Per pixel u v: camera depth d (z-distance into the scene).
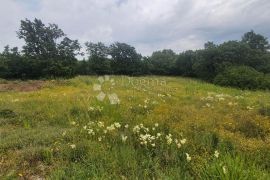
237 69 37.09
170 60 57.81
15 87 20.92
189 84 26.52
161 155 5.56
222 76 37.12
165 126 7.29
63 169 5.05
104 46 49.41
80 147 5.89
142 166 5.15
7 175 4.82
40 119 9.00
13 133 7.28
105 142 6.29
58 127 7.83
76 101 11.42
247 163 4.87
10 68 41.84
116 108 9.52
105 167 5.09
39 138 6.64
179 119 8.00
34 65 42.47
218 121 7.62
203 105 11.00
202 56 46.38
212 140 6.20
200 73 47.38
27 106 10.77
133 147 5.89
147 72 54.31
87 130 6.95
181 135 6.38
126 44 52.03
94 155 5.50
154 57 58.88
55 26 46.41
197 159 5.11
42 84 21.58
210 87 24.97
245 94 18.92
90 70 47.66
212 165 4.48
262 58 45.78
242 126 7.29
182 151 5.67
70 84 21.70
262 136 6.84
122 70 51.06
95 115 8.98
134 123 7.65
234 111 9.26
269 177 4.29
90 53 48.50
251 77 33.69
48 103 11.23
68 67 43.34
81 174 4.77
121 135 6.34
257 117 7.98
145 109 9.68
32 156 5.62
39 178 4.93
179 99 13.05
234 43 46.12
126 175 4.88
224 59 44.22
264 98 14.78
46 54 44.53
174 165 5.16
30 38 45.25
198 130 6.81
